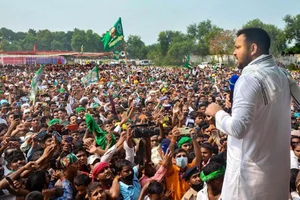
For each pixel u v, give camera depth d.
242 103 2.76
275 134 2.86
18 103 15.18
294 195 4.93
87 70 58.47
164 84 27.22
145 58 134.50
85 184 5.14
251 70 2.86
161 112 10.52
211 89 23.86
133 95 17.92
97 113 12.14
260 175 2.85
